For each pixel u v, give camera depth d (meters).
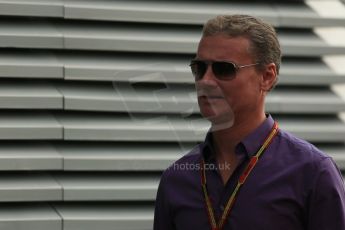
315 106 13.11
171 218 7.51
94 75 12.13
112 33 12.46
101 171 12.20
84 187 11.91
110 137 12.07
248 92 7.06
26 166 11.73
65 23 12.43
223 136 7.19
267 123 7.20
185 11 12.77
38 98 11.86
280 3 13.55
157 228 7.69
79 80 12.23
